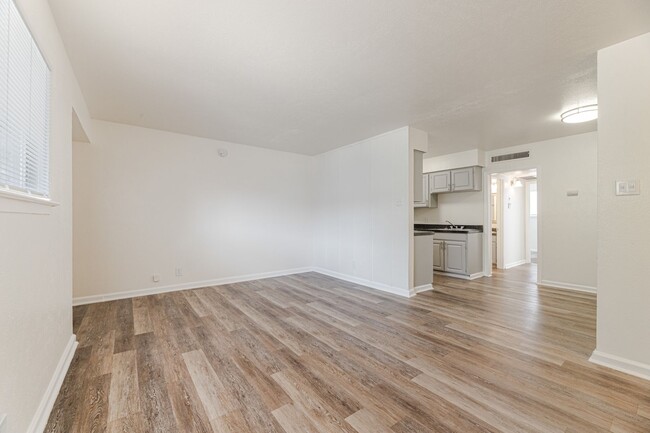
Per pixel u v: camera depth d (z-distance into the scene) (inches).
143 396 69.7
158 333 107.6
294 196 226.1
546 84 109.9
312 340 102.3
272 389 72.8
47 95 69.3
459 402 67.5
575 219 175.6
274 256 214.4
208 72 101.5
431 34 80.7
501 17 73.4
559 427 59.1
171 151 170.7
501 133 172.9
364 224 188.7
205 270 182.4
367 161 186.7
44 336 63.6
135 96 120.9
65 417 62.0
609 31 78.2
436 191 239.5
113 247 152.4
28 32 56.2
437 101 126.0
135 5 68.8
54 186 73.6
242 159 199.0
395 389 72.8
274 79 106.7
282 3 68.6
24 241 52.6
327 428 59.1
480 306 142.1
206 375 79.1
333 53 90.1
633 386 73.4
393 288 167.9
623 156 81.7
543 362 86.1
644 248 78.3
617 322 82.2
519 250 283.7
